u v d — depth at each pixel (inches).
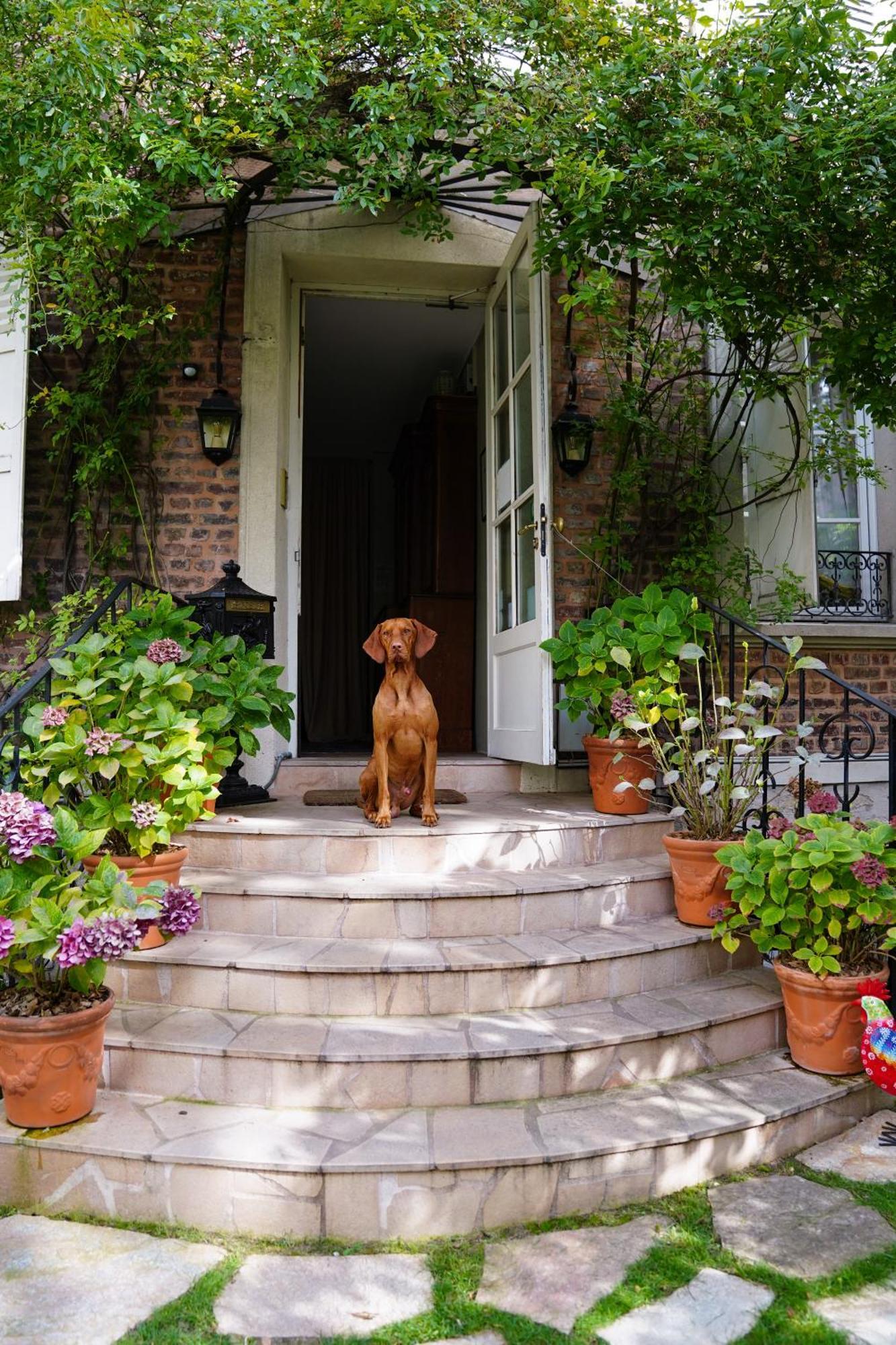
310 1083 87.4
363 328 231.5
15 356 159.0
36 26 115.3
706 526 181.9
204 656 131.0
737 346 159.6
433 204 154.4
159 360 165.2
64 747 100.9
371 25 127.4
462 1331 64.8
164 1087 89.7
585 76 126.7
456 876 118.6
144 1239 75.5
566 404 177.3
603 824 128.6
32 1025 79.9
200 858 123.0
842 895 94.3
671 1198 81.8
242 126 129.0
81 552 168.4
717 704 121.7
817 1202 81.0
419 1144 79.7
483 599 229.6
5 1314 65.7
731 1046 100.0
